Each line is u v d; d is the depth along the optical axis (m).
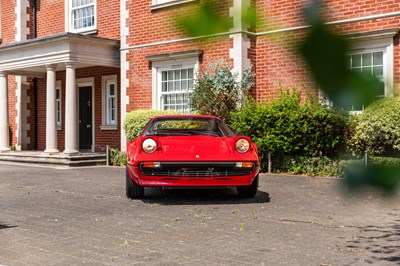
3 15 20.75
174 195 8.58
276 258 4.42
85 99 18.69
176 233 5.54
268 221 6.19
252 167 7.75
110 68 17.58
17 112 19.88
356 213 6.64
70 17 18.75
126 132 14.38
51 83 15.58
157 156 7.61
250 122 11.77
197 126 8.98
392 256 4.46
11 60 16.78
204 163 7.60
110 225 6.03
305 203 7.55
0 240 5.29
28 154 16.23
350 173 0.74
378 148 9.55
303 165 11.37
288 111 11.32
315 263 4.24
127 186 8.12
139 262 4.32
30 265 4.29
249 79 12.77
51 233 5.61
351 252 4.62
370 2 11.46
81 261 4.39
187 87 14.29
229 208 7.19
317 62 0.60
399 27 11.10
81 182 10.73
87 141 18.64
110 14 17.41
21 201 8.11
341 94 0.61
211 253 4.62
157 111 13.99
